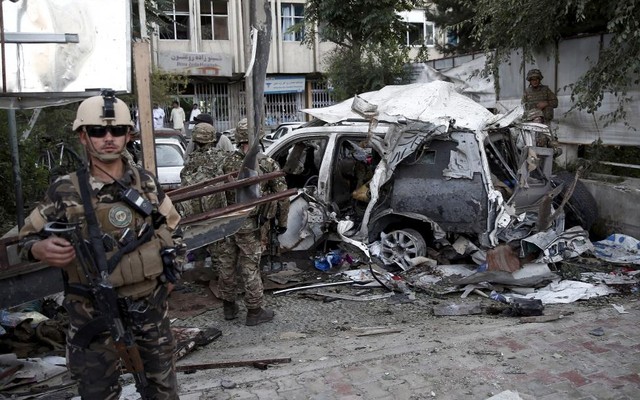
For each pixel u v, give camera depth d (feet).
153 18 45.50
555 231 20.92
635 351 14.01
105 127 8.51
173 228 9.43
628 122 27.99
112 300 8.51
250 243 17.16
